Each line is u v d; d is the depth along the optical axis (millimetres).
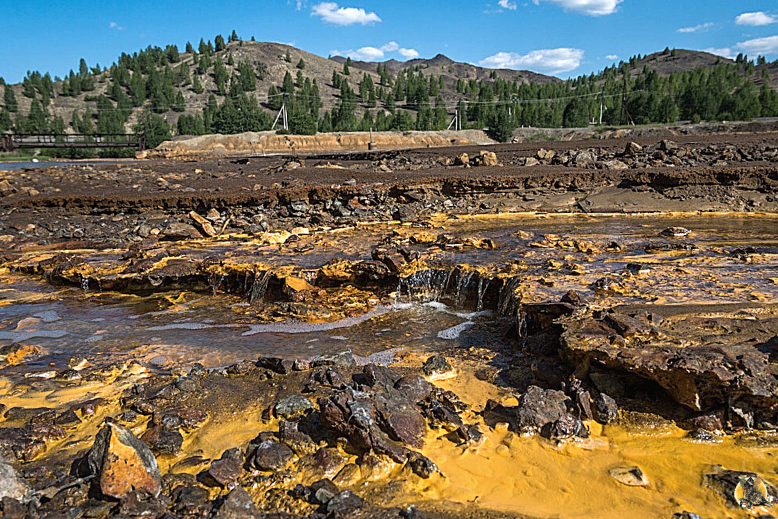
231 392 6262
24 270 12352
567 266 9953
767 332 5738
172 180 23781
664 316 6441
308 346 7926
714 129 54531
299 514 3973
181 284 11219
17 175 24984
